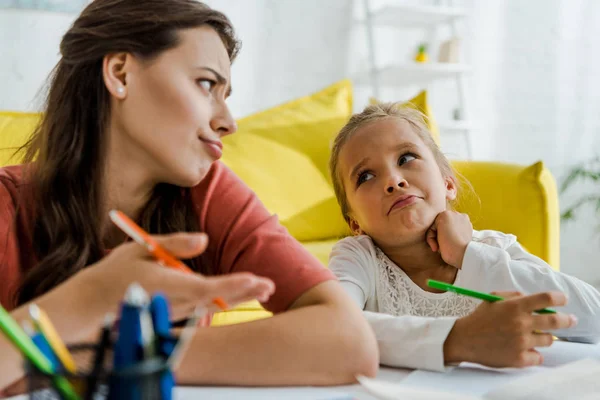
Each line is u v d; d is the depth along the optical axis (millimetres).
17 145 1597
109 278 457
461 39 3078
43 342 314
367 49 2896
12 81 2248
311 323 580
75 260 700
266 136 2061
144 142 678
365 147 1018
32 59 2262
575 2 3260
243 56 2635
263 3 2662
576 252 3301
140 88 667
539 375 561
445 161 1117
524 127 3242
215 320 1293
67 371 301
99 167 721
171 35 664
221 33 717
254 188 1907
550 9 3240
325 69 2807
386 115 1076
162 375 300
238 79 2635
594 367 583
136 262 458
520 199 1480
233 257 724
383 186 981
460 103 3006
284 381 552
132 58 668
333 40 2816
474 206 1479
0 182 738
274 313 676
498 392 523
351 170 1030
